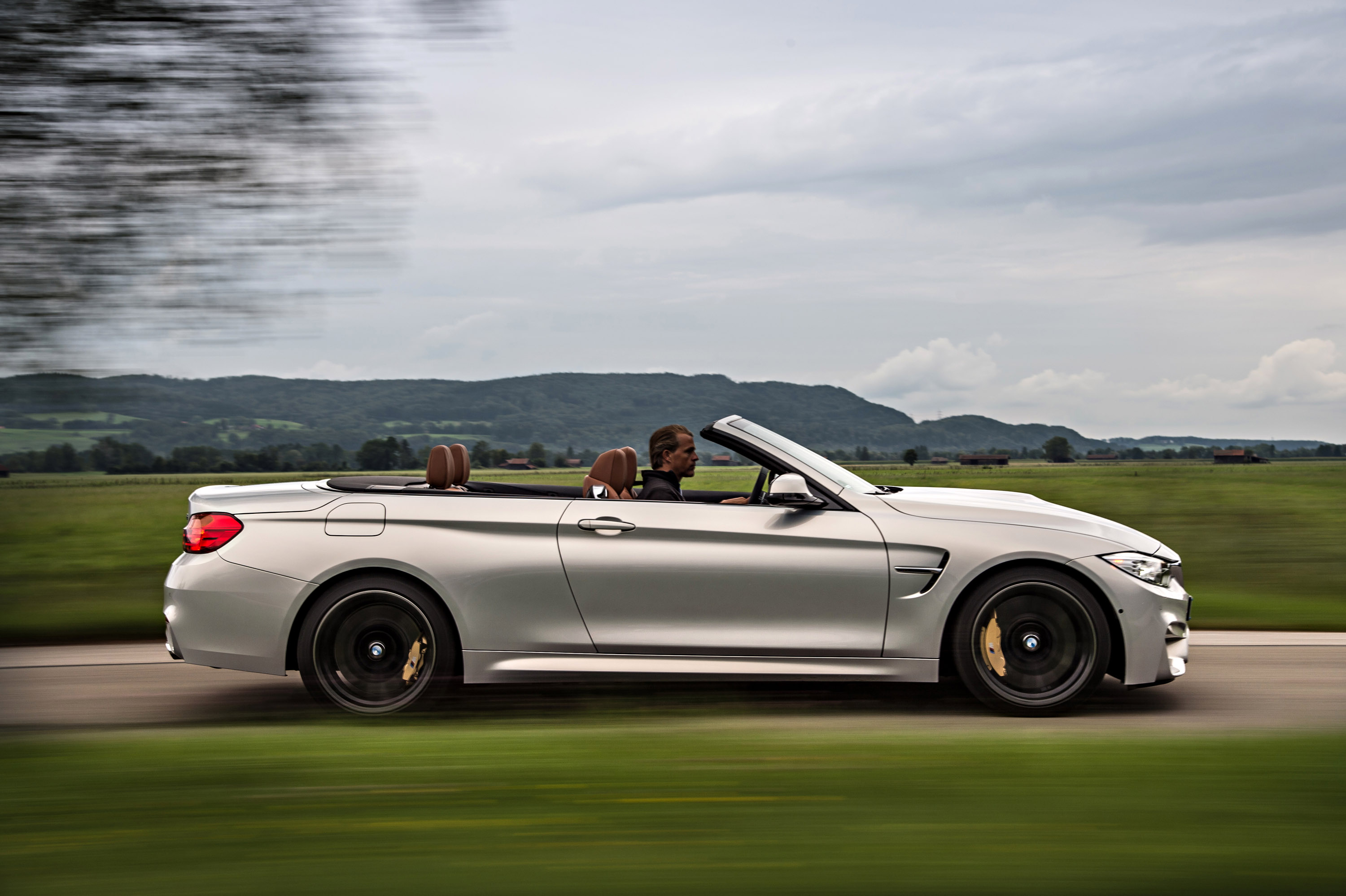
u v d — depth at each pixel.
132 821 2.44
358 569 4.45
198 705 4.82
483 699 4.61
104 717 4.52
